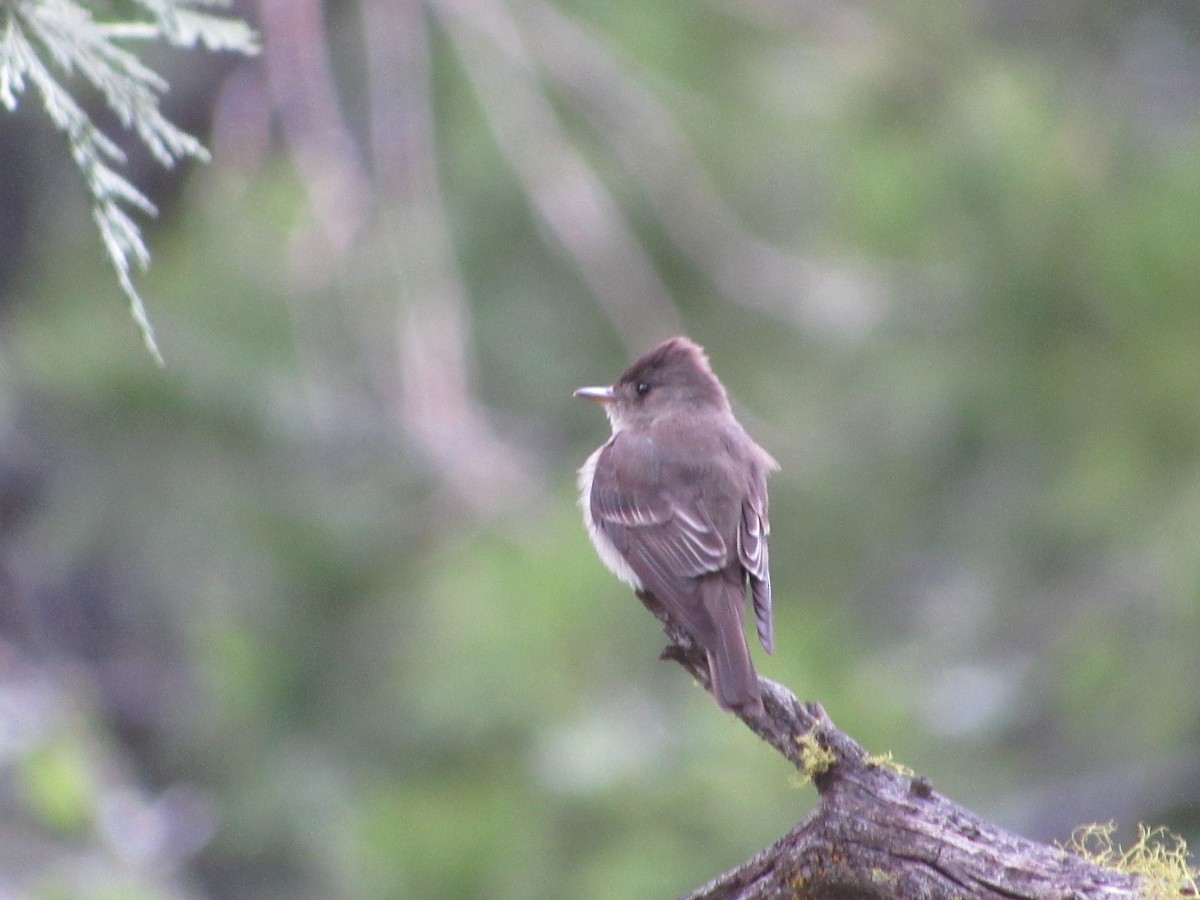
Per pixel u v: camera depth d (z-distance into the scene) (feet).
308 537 44.34
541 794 34.30
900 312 43.39
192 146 18.72
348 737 43.21
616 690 35.78
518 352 45.47
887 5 45.39
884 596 44.34
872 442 44.55
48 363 44.16
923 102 44.09
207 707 44.78
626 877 32.48
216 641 43.55
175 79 45.62
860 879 18.10
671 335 41.01
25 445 45.73
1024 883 17.46
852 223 43.73
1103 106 44.52
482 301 45.34
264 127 42.01
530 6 42.14
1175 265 40.98
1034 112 42.78
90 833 34.73
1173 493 41.50
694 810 33.32
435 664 36.65
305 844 42.01
